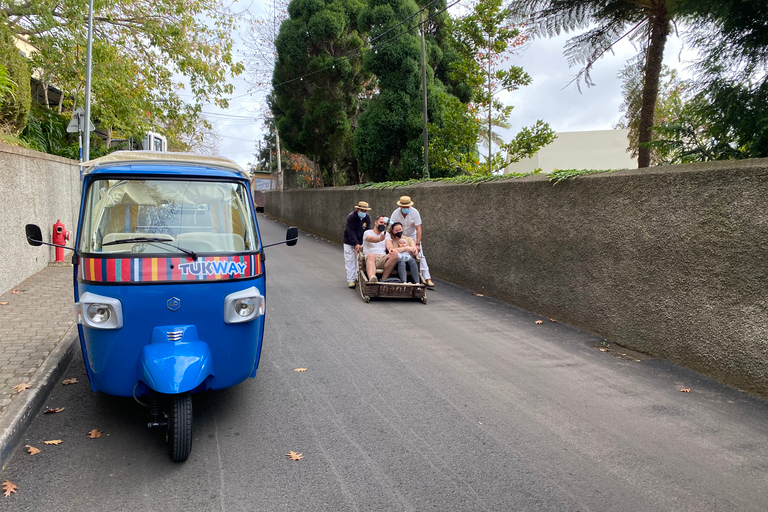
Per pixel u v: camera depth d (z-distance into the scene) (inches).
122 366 160.1
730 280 215.0
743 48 268.8
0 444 146.2
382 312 334.6
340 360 240.5
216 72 693.3
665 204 244.2
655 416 186.7
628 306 267.3
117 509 128.8
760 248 203.2
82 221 172.1
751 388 207.9
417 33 673.6
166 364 150.4
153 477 143.7
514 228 361.1
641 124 389.7
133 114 657.6
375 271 361.4
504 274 373.4
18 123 496.7
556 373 229.3
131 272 158.4
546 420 182.4
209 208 179.6
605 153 1157.7
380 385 211.9
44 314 282.7
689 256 232.7
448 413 187.0
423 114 628.7
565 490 140.1
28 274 378.3
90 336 159.9
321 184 1013.2
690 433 173.9
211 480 142.6
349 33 793.6
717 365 221.8
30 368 203.2
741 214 209.5
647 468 151.7
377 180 716.7
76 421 175.6
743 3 254.7
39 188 409.4
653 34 376.8
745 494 139.3
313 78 796.6
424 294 364.2
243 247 178.2
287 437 167.9
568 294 311.6
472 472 148.5
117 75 629.3
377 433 171.3
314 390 205.8
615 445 165.2
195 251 169.9
